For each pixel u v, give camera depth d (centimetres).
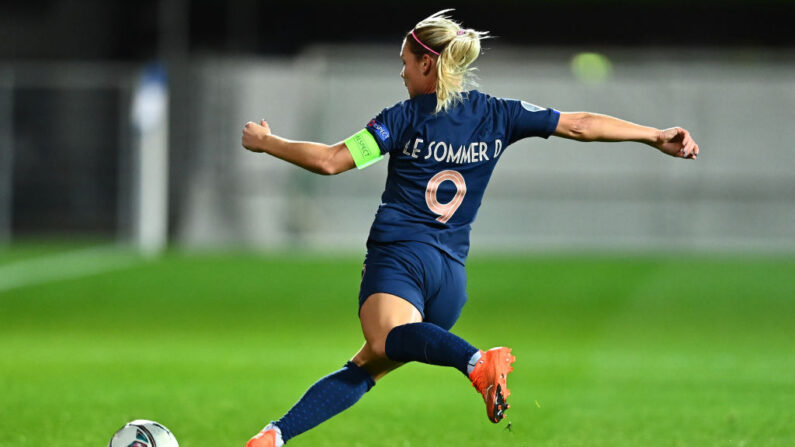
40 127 8106
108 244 7544
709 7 9512
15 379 2992
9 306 5103
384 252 1542
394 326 1473
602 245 7719
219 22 9744
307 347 3953
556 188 7731
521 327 4509
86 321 4734
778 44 9525
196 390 2823
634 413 2431
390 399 2684
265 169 7644
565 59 8525
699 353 3759
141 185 6962
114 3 9700
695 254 7294
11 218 8081
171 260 6531
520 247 7644
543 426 2258
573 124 1569
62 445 1986
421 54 1522
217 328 4544
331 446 2023
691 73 7969
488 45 9406
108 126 8138
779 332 4394
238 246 7538
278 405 2573
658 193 7731
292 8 9606
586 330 4428
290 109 7656
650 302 5188
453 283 1566
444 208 1544
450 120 1523
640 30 9519
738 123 7725
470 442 2064
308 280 5797
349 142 1509
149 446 1555
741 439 2069
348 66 7731
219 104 7631
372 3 9531
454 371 3247
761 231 7731
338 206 7694
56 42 9694
